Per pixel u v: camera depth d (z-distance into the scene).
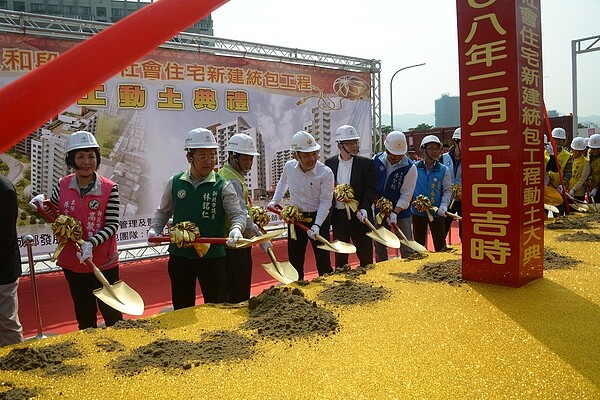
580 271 2.16
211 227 2.71
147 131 5.84
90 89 0.39
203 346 1.37
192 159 2.71
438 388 1.06
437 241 4.84
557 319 1.52
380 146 8.36
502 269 1.94
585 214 4.20
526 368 1.16
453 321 1.52
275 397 1.04
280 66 7.04
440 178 4.74
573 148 6.68
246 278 3.34
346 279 2.13
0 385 1.13
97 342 1.43
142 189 5.83
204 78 6.29
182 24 0.45
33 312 4.43
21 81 0.36
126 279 5.62
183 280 2.73
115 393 1.08
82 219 2.68
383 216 3.69
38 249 5.13
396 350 1.29
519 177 1.88
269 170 6.99
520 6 1.89
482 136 1.97
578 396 1.01
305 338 1.40
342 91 7.78
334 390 1.06
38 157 5.11
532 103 1.97
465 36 2.01
